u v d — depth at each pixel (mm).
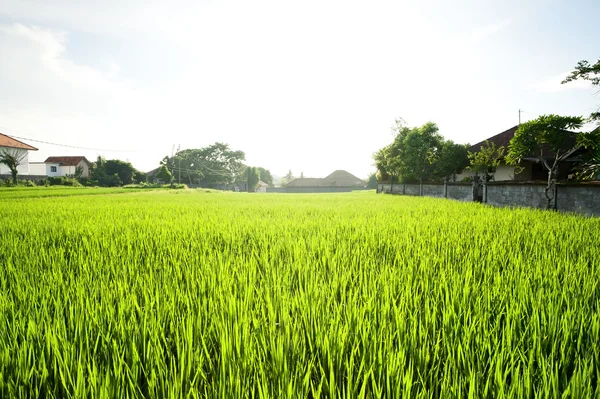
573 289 2422
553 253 3621
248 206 11844
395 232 5277
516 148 11344
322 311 2084
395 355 1544
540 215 7809
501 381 1317
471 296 2301
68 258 3715
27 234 5195
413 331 1732
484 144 27406
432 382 1404
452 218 7215
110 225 6125
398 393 1272
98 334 1685
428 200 16469
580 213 8938
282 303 2170
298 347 1700
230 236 4875
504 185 13586
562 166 19266
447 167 25391
